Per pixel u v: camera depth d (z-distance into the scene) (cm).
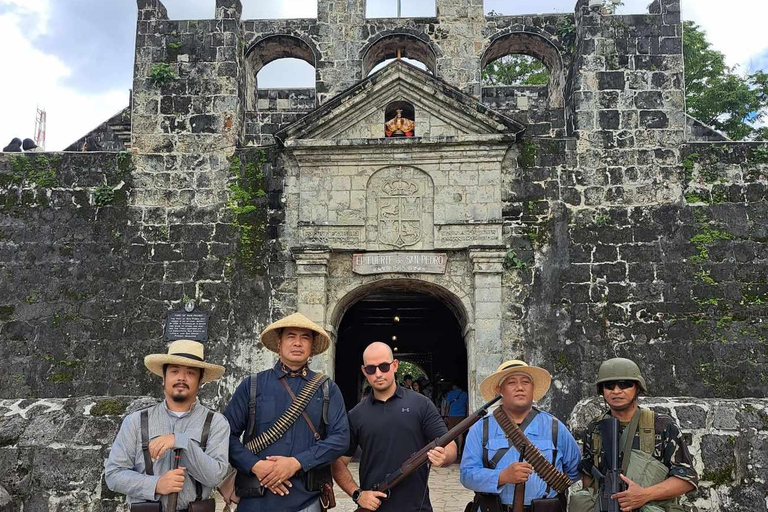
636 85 1838
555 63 2166
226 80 1898
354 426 727
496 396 683
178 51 1914
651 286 1723
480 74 2167
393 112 1898
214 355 1748
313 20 2191
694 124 2239
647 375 1673
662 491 606
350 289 1798
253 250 1805
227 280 1788
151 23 1928
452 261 1798
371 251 1800
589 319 1722
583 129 1823
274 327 733
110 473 641
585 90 1841
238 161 1855
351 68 2172
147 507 625
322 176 1831
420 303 2725
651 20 1873
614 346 1700
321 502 689
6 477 908
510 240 1780
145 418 660
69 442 920
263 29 2172
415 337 3017
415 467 675
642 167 1794
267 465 657
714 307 1698
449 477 1639
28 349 1745
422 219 1806
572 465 676
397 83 1844
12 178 1844
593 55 1858
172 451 651
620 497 605
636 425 641
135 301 1773
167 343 1747
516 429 655
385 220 1809
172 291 1781
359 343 3014
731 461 889
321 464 675
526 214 1789
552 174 1803
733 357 1667
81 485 905
